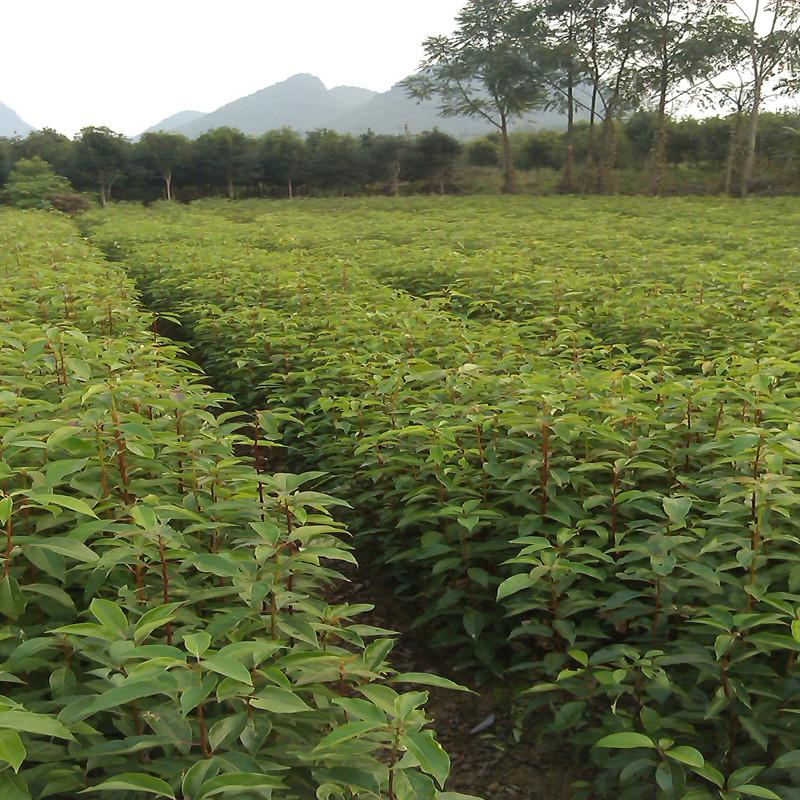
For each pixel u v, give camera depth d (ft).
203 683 6.46
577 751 10.79
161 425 14.07
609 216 78.18
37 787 7.17
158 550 9.12
